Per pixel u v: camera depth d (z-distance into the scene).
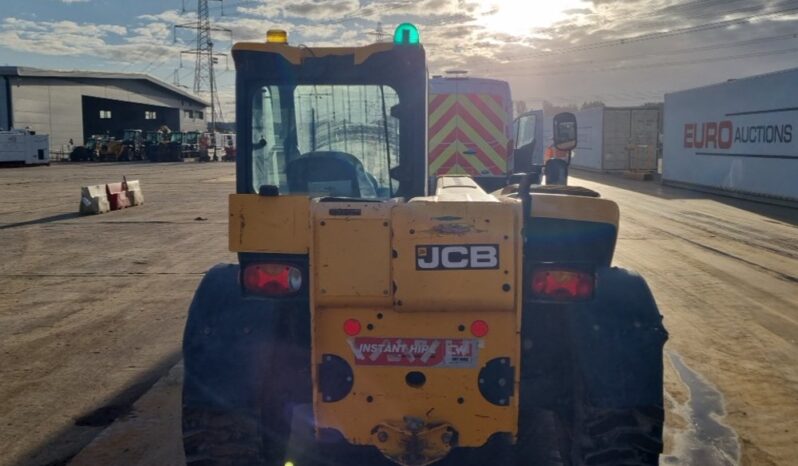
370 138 4.76
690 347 7.29
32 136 51.59
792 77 19.95
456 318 3.39
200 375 3.68
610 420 3.52
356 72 4.60
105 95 73.25
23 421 5.52
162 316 8.59
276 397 3.89
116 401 5.90
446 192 4.05
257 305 3.81
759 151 21.78
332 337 3.42
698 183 26.02
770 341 7.50
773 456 4.93
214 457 3.66
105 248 13.70
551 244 3.70
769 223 17.00
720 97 24.20
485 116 11.60
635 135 36.09
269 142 4.71
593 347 3.62
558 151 5.78
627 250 13.02
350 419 3.46
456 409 3.44
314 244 3.35
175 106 84.50
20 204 22.39
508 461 4.67
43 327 8.16
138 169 47.88
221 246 13.84
